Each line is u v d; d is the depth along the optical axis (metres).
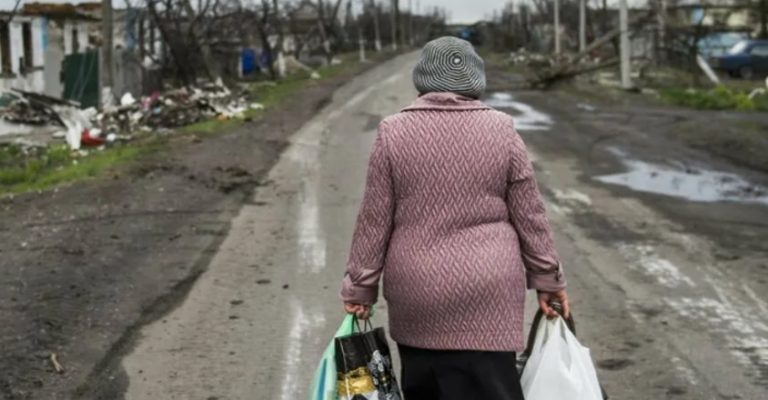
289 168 15.57
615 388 5.57
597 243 9.66
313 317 7.11
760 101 28.52
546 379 3.62
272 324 6.94
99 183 13.34
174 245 9.56
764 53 42.16
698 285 7.95
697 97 29.19
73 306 7.22
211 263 8.84
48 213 11.23
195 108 24.33
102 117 22.52
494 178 3.53
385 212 3.58
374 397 3.62
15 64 31.44
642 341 6.45
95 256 8.92
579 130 21.44
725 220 10.88
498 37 91.19
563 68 37.59
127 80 30.16
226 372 5.91
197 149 17.53
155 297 7.60
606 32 55.47
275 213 11.49
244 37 49.72
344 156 17.09
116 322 6.89
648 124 22.53
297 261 8.95
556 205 11.98
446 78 3.62
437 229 3.51
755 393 5.48
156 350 6.32
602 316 7.05
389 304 3.62
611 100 30.81
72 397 5.45
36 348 6.20
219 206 11.93
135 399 5.45
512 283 3.51
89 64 30.25
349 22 88.44
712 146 18.16
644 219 10.98
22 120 21.45
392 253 3.57
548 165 15.73
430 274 3.47
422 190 3.52
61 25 36.19
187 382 5.73
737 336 6.55
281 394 5.55
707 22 47.72
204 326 6.88
